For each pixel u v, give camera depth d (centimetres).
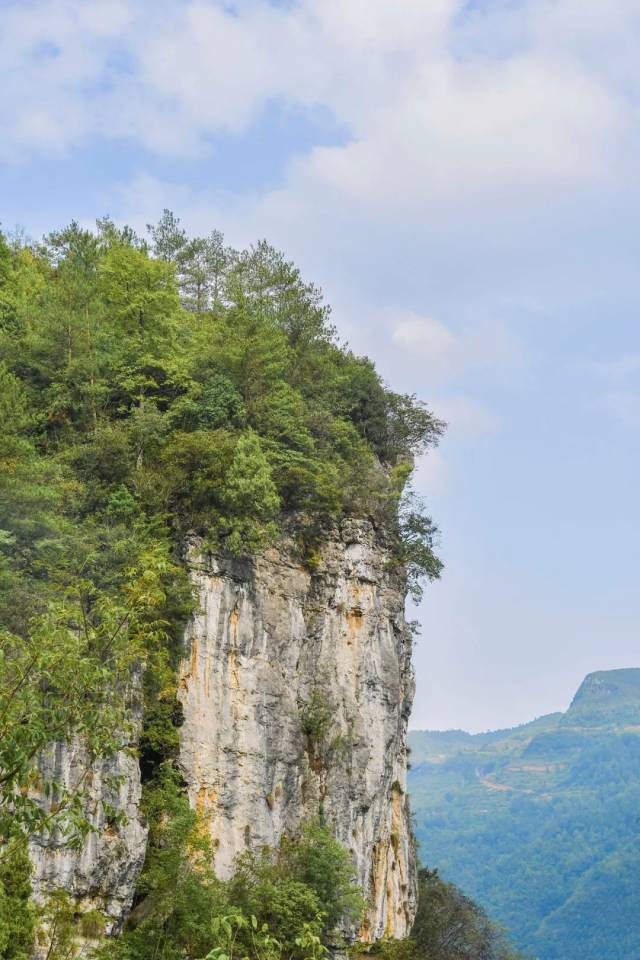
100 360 7419
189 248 10275
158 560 4056
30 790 4975
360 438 8625
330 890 6644
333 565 7750
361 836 7450
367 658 7812
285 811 6919
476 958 10356
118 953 5241
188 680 6656
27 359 7394
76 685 2719
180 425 7400
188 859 6078
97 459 6881
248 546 7019
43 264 9538
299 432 7844
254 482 6912
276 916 6231
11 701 2553
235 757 6712
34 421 7000
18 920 4100
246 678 6906
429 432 9250
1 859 2767
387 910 7769
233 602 6962
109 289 8181
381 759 7719
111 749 2780
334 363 9300
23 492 6016
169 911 5625
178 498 7019
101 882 5331
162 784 6275
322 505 7700
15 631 5325
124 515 6600
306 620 7581
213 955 2548
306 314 9156
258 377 7838
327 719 7388
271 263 9569
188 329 8350
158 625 6456
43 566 5891
